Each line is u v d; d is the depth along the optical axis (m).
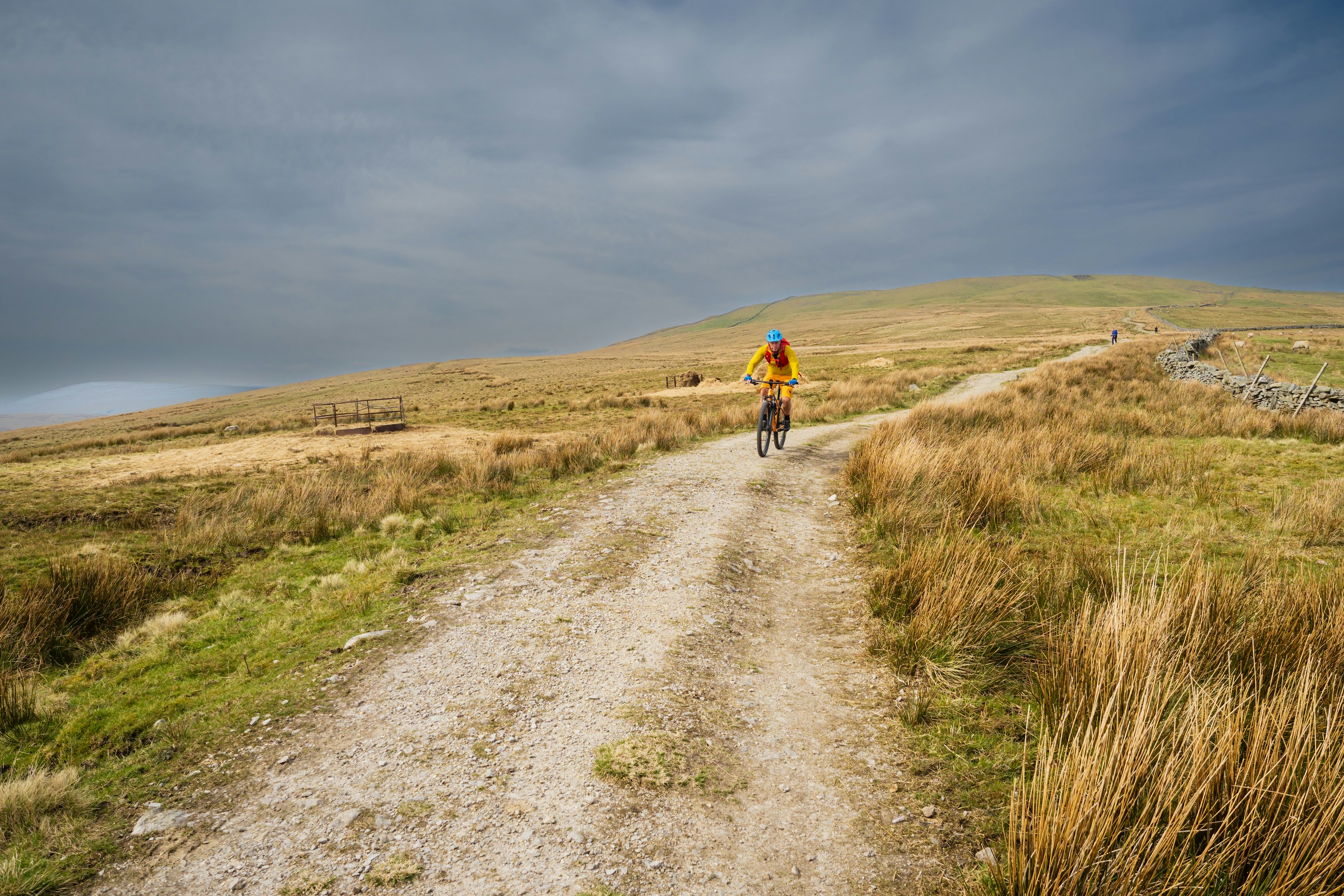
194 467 16.94
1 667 5.36
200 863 2.83
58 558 8.18
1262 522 7.11
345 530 9.46
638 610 5.36
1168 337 56.62
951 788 3.20
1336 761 2.65
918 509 7.46
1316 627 4.02
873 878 2.68
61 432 67.62
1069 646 3.98
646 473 10.60
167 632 6.07
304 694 4.32
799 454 11.94
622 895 2.59
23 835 3.04
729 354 119.50
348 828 3.01
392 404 55.75
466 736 3.73
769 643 4.95
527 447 17.30
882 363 52.72
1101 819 2.42
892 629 4.97
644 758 3.44
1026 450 10.54
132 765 3.69
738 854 2.82
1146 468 9.22
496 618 5.30
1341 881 2.26
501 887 2.64
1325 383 25.16
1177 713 3.28
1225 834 2.56
